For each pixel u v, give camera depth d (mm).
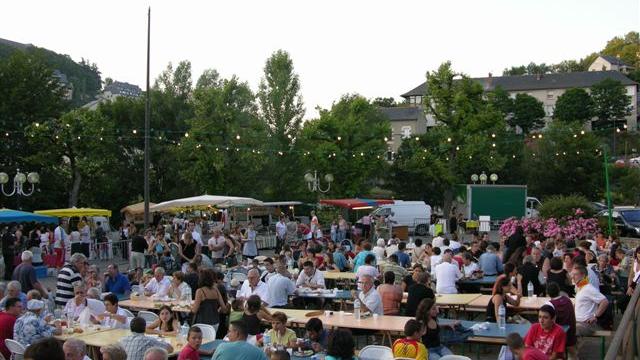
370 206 36625
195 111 44531
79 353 6172
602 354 10969
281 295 13516
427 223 44375
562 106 100562
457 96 48281
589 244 16625
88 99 140750
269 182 50344
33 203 42344
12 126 41875
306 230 34188
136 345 8891
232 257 23000
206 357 9523
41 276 25109
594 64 134625
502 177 58750
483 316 15391
